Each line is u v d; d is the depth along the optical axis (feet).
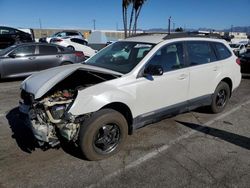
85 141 12.42
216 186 11.32
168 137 16.02
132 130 14.35
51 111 12.31
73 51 36.52
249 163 13.20
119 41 17.58
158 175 12.03
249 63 42.06
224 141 15.66
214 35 20.25
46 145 13.24
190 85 16.88
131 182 11.49
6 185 11.12
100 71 14.03
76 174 11.98
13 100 23.31
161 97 15.19
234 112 21.01
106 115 12.70
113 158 13.38
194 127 17.66
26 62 32.40
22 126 17.29
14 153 13.73
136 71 14.10
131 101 13.64
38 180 11.50
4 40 63.77
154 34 17.52
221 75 19.26
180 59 16.43
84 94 12.26
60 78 13.29
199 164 13.01
